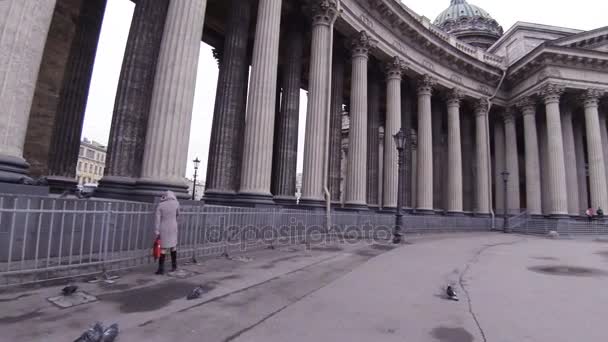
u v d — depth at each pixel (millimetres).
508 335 4539
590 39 32188
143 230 7914
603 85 30641
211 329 4402
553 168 29078
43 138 13461
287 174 17953
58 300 5109
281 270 8352
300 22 19875
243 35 16906
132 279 6730
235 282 6926
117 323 4363
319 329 4574
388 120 24469
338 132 22812
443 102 33250
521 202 43219
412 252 12992
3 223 5727
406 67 25469
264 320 4844
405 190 28234
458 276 8523
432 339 4340
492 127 38562
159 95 9938
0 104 6371
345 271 8773
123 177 11352
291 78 19172
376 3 22094
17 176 6477
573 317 5375
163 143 9680
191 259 8828
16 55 6598
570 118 32344
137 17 12578
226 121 16078
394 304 5895
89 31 15461
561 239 23188
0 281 5336
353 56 21547
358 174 20078
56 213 6402
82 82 15172
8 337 3795
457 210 28562
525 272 9398
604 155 33406
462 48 33062
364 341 4215
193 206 9242
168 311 4977
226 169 15852
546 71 30141
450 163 29297
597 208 29016
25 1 6785
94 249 6875
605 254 14031
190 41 10359
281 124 18781
